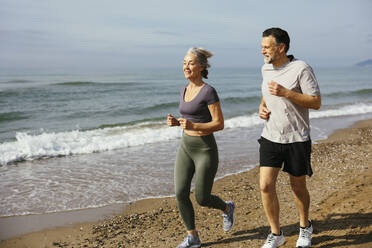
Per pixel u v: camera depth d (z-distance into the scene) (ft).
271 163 8.86
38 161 24.59
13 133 37.76
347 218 11.02
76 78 171.73
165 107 58.90
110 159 24.91
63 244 11.93
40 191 17.98
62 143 29.30
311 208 12.55
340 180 16.26
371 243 9.18
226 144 28.84
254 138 31.60
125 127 39.17
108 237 12.30
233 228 11.80
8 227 13.55
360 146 25.53
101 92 82.94
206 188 9.88
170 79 170.30
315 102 8.13
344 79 183.83
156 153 26.76
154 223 13.43
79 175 20.89
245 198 15.52
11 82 118.73
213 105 9.39
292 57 8.76
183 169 10.00
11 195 17.38
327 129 35.76
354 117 45.78
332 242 9.59
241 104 63.77
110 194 17.47
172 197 16.96
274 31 8.31
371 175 16.44
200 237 11.30
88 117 49.11
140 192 17.74
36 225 13.73
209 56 9.65
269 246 9.34
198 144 9.66
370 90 88.99
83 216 14.67
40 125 42.78
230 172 20.75
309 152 8.75
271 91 8.11
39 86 95.71
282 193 15.20
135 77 196.75
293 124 8.56
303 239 9.41
